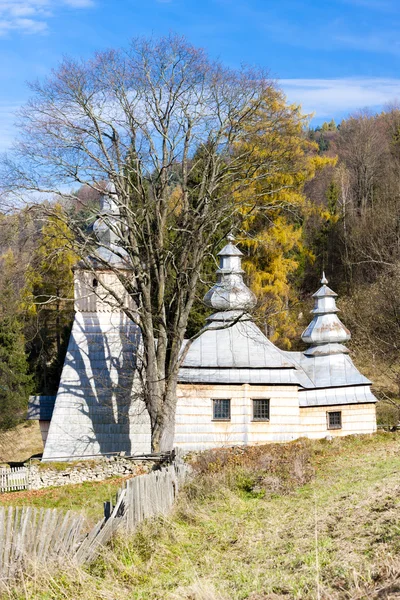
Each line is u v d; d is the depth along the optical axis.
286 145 40.00
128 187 32.72
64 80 30.20
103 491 30.16
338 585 11.72
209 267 48.84
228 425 36.22
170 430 33.22
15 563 14.02
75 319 37.75
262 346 37.72
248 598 12.15
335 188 73.12
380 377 50.62
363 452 30.89
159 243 32.97
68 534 15.02
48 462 33.06
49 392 59.66
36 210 29.58
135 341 37.62
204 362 36.66
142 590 13.69
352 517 16.30
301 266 63.88
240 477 23.80
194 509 20.33
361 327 48.66
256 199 45.06
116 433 35.81
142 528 17.02
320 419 38.78
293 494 22.17
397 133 84.75
